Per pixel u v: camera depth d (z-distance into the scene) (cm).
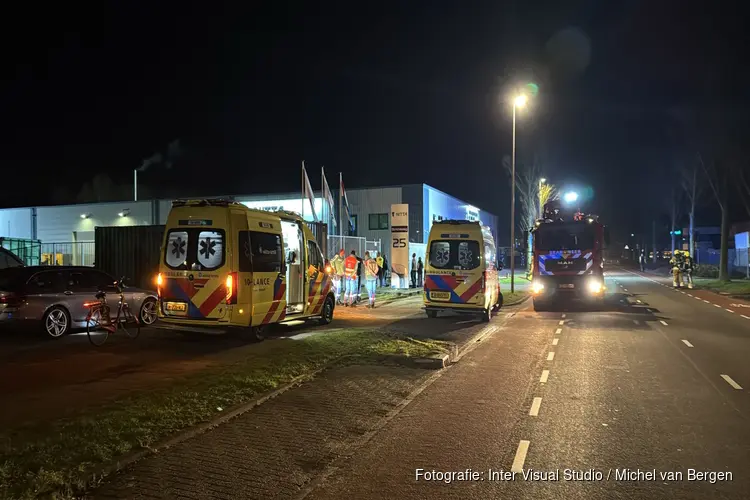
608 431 623
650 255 9175
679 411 700
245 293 1090
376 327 1404
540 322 1580
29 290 1131
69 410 643
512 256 2577
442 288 1584
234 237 1078
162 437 570
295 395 764
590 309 1945
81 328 1221
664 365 984
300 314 1310
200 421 627
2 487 433
